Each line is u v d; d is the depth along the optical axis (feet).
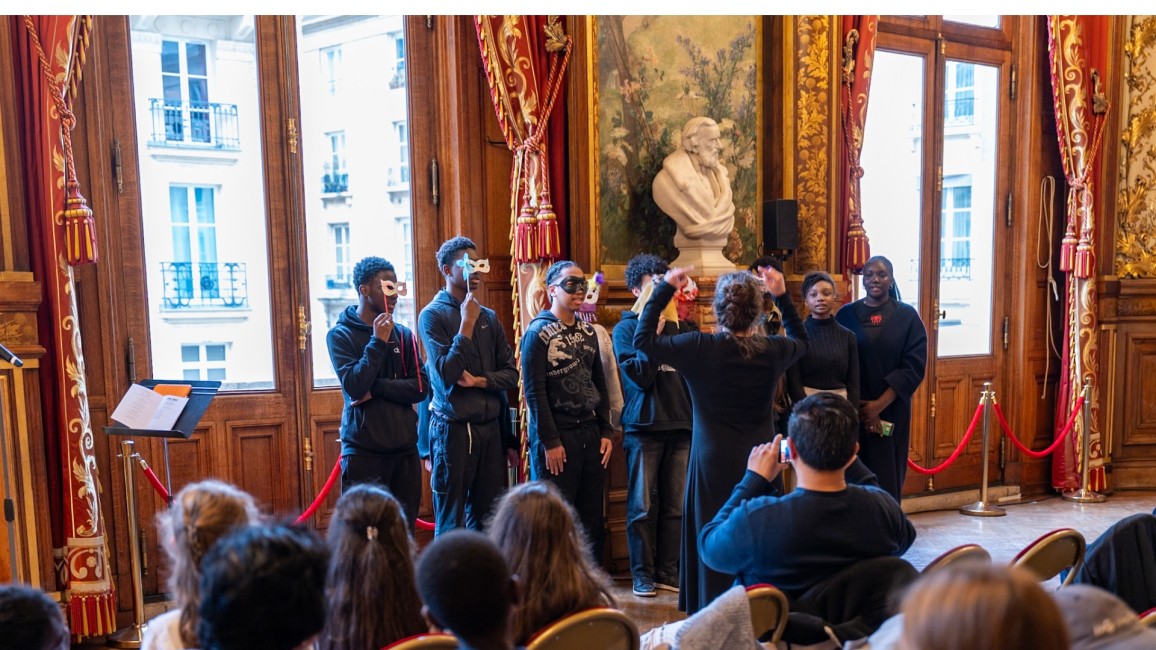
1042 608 3.03
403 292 11.56
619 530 14.82
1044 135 19.08
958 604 3.04
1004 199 19.15
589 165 14.19
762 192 16.03
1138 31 19.12
